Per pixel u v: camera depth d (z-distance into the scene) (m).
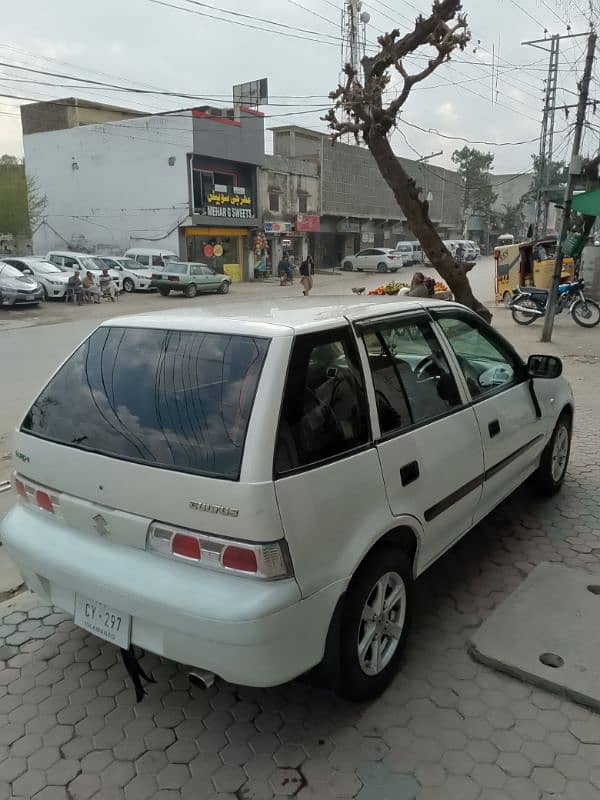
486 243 67.62
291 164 38.06
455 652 3.06
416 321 3.20
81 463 2.50
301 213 39.66
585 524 4.38
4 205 36.22
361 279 36.06
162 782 2.35
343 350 2.63
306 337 2.46
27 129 39.22
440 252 7.18
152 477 2.29
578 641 3.05
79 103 37.88
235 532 2.12
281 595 2.13
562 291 14.70
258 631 2.09
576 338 13.31
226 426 2.26
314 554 2.26
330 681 2.53
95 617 2.49
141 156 31.70
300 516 2.21
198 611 2.13
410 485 2.78
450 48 6.64
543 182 31.41
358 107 7.12
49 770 2.41
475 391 3.52
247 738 2.55
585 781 2.31
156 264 28.91
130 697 2.81
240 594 2.12
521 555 3.98
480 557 3.96
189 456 2.26
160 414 2.45
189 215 31.02
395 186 7.12
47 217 35.41
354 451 2.51
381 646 2.76
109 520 2.42
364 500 2.50
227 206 33.12
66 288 23.27
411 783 2.31
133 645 2.44
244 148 33.44
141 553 2.36
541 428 4.21
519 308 15.13
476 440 3.33
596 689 2.72
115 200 32.94
